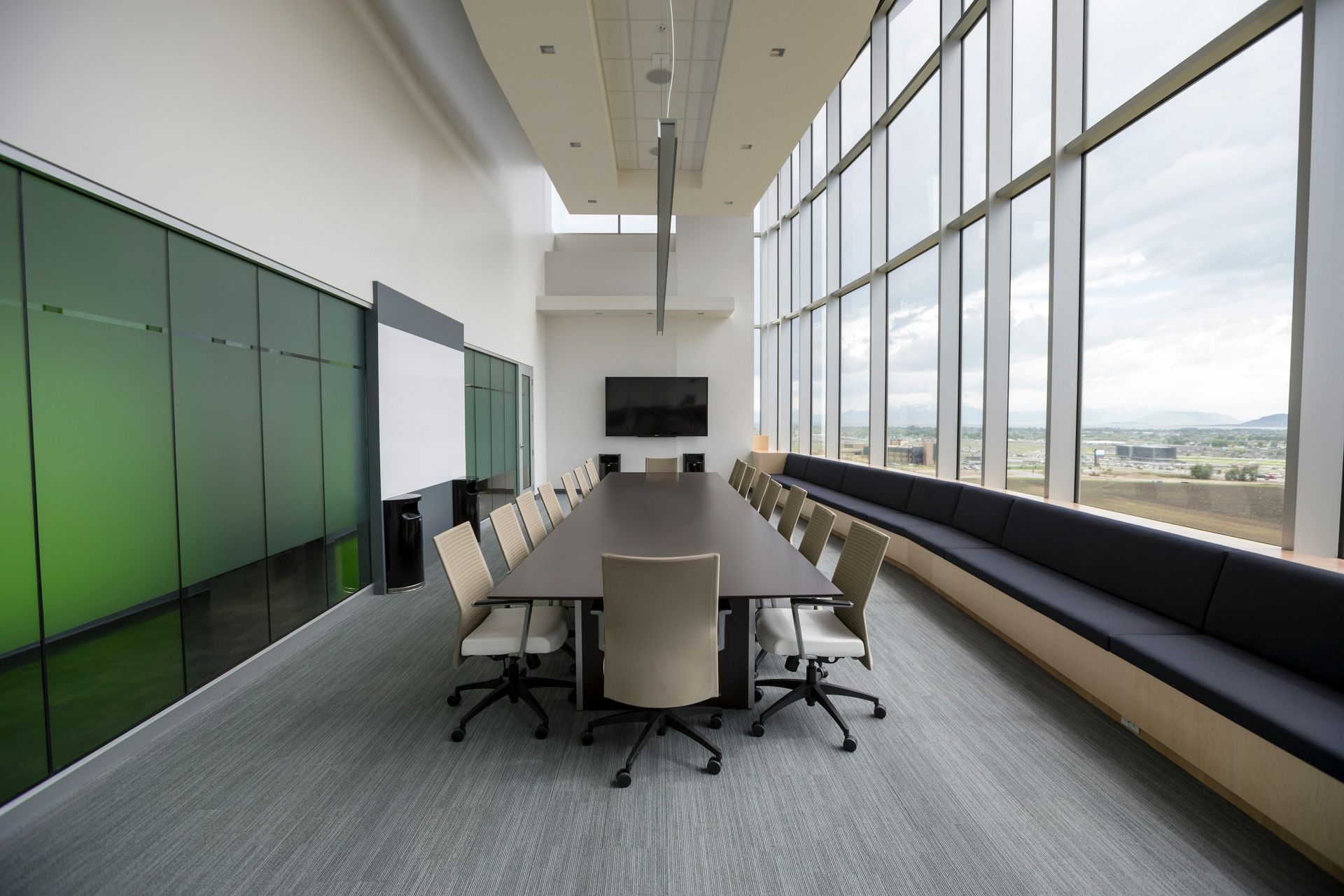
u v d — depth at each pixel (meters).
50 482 2.08
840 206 8.48
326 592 3.94
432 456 5.50
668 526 3.90
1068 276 4.04
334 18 3.90
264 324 3.27
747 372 11.13
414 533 4.70
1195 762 2.17
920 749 2.41
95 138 2.19
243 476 3.10
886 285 7.00
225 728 2.59
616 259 11.12
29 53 1.95
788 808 2.04
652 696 2.18
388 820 1.98
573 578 2.63
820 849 1.84
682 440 11.23
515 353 8.63
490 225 7.34
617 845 1.86
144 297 2.47
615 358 11.12
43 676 2.06
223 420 2.95
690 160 6.50
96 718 2.28
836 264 8.55
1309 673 2.14
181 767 2.28
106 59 2.24
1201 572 2.71
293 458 3.55
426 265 5.40
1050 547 3.81
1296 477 2.56
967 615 4.11
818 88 4.56
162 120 2.51
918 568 4.89
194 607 2.77
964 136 5.39
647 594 2.11
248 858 1.80
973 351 5.36
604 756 2.38
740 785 2.17
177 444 2.65
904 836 1.89
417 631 3.83
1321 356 2.51
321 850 1.84
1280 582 2.34
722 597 2.38
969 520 4.86
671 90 4.90
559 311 10.19
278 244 3.32
